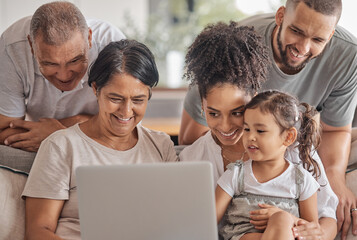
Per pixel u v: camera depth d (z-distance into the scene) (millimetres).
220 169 1852
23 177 1839
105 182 1362
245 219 1710
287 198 1722
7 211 1726
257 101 1676
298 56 1908
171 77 4609
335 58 2070
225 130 1709
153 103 4332
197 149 1892
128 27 4867
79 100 2104
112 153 1762
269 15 2252
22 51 2004
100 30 2086
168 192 1368
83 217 1391
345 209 1884
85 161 1731
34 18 1785
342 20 4176
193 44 1781
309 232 1628
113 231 1397
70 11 1789
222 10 5359
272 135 1670
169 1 5348
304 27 1825
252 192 1729
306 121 1762
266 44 2023
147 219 1387
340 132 2178
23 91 2076
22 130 2020
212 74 1672
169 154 1883
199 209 1379
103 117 1721
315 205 1732
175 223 1390
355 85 2119
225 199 1740
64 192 1693
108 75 1648
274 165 1738
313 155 1841
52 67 1808
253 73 1708
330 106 2180
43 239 1595
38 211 1663
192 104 2193
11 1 4195
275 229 1562
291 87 2105
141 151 1818
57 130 1938
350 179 1998
